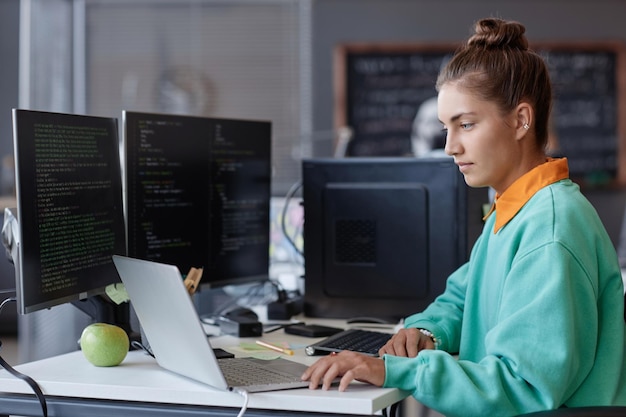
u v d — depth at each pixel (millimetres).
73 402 1364
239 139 1995
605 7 5516
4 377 1410
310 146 5723
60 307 2293
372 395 1251
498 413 1228
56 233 1467
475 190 2035
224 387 1271
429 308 1704
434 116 5559
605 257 1330
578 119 5531
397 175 2010
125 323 1664
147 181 1748
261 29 5746
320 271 2062
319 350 1576
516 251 1337
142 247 1741
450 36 5582
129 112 1702
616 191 5555
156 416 1321
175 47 5785
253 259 2059
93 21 5793
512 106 1346
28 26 4234
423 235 1997
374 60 5613
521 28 1394
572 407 1245
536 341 1224
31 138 1411
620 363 1324
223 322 1833
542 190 1355
